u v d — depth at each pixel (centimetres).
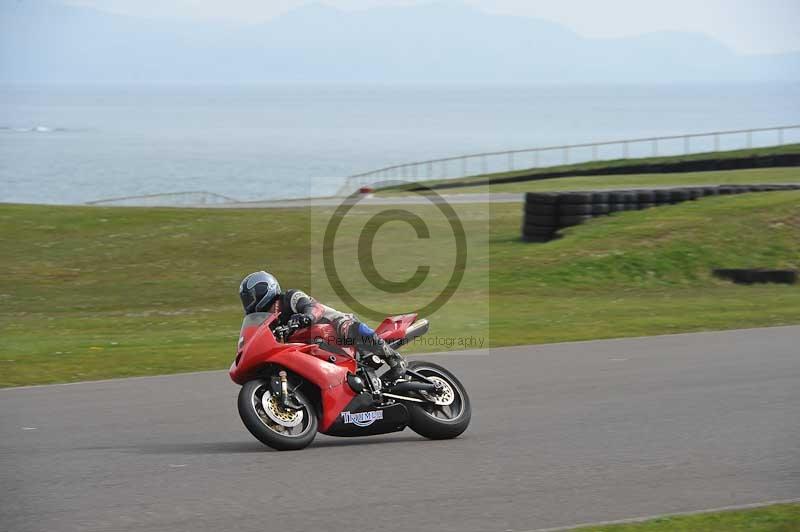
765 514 1528
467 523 1516
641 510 1581
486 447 2038
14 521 1540
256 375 2058
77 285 5781
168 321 4794
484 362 3222
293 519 1538
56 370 3259
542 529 1478
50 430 2269
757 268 5859
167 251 6688
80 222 7475
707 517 1512
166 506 1611
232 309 5181
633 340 3650
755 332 3762
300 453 2006
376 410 2064
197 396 2714
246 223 7544
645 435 2123
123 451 2033
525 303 5097
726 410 2375
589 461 1903
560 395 2614
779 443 2038
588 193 6969
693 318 4316
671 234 6369
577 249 6262
